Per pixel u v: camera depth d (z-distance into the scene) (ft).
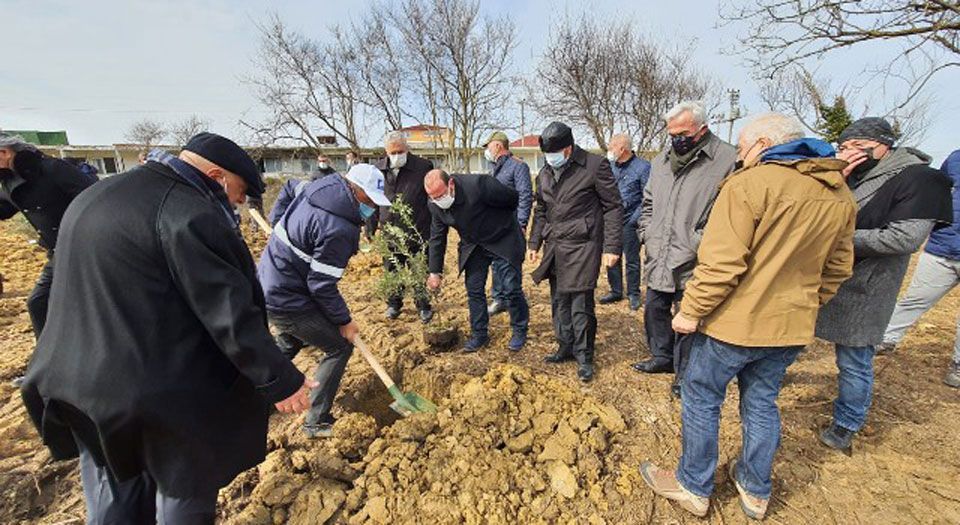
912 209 7.01
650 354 12.21
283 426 9.11
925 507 7.14
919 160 7.43
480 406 8.84
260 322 5.01
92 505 5.40
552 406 9.20
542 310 15.42
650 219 10.68
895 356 11.81
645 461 8.06
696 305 6.13
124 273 4.53
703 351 6.57
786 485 7.63
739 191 5.79
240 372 5.35
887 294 7.61
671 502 7.32
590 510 7.15
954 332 13.32
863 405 8.07
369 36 56.49
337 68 58.80
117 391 4.50
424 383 11.26
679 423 9.12
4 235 29.35
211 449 5.17
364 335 13.26
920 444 8.43
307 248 7.58
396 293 13.48
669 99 41.63
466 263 11.91
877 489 7.48
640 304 16.10
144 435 4.79
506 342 12.93
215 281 4.66
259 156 64.54
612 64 40.29
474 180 11.27
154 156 5.12
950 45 10.39
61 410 4.84
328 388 8.65
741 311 5.99
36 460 8.05
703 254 6.08
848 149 7.79
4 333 13.69
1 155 8.61
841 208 5.70
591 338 10.93
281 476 7.57
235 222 5.65
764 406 6.63
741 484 7.09
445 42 50.29
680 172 9.73
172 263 4.61
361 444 8.40
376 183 7.92
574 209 10.32
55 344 4.66
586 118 40.98
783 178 5.65
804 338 6.00
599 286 18.76
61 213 9.41
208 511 5.52
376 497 7.18
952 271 10.62
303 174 81.20
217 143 5.28
